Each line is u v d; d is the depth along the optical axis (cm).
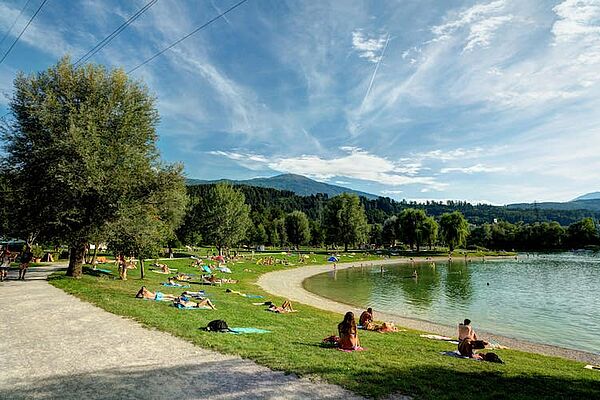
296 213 14075
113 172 2581
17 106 2647
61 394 796
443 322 3042
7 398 769
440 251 14675
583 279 6362
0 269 2712
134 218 2775
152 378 906
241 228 7619
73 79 2739
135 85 2983
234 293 3441
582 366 1689
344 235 12038
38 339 1227
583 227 16438
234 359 1084
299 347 1304
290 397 819
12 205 2702
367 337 1781
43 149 2500
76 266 2961
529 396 968
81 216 2678
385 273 7450
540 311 3572
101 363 1009
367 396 853
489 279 6372
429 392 911
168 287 3183
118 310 1712
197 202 7638
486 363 1379
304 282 5728
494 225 17962
